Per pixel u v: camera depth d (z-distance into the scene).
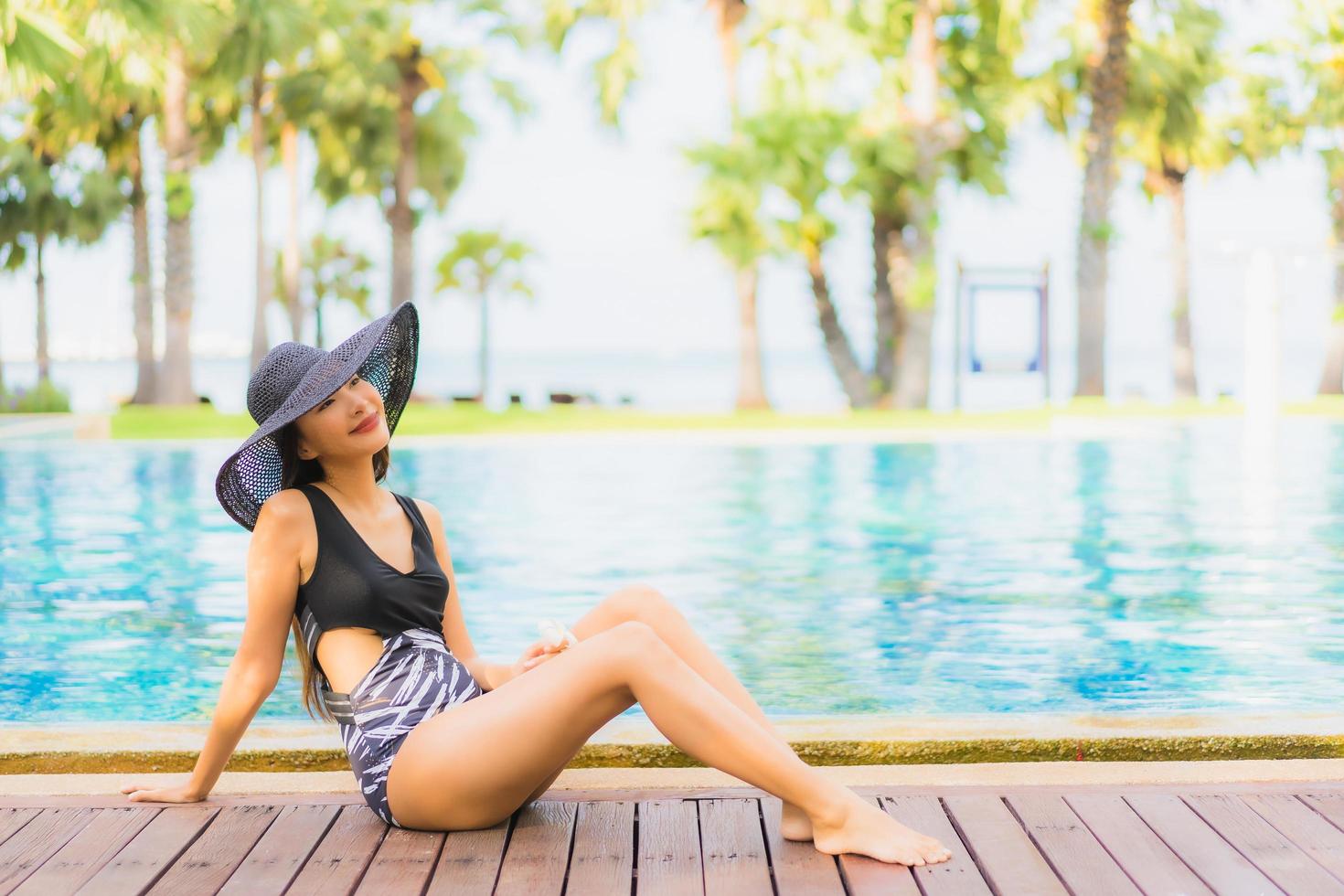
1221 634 5.54
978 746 3.39
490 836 2.72
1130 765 3.18
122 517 9.33
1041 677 4.82
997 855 2.58
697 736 2.54
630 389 65.38
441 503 10.28
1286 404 19.50
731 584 6.86
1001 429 15.71
